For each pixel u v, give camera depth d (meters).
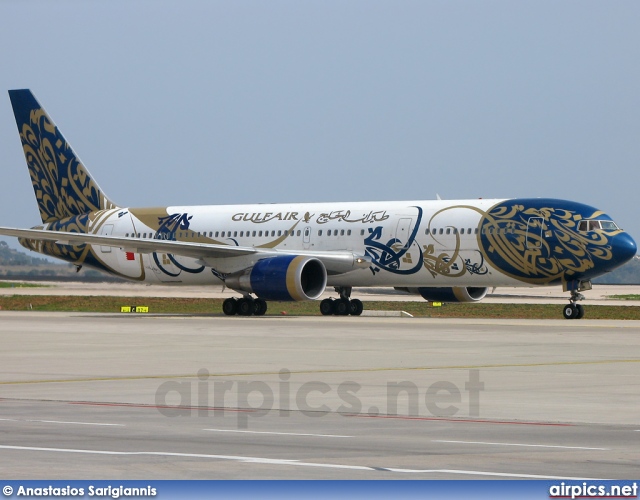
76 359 84.19
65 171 180.75
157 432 48.00
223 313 166.00
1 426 49.84
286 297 146.00
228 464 40.25
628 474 38.47
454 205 148.25
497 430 48.62
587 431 48.34
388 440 45.81
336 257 150.75
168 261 168.38
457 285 148.25
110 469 39.22
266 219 163.50
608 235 137.38
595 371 74.00
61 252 179.50
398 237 149.62
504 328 119.50
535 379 69.00
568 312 143.00
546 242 139.38
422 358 83.44
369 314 159.25
